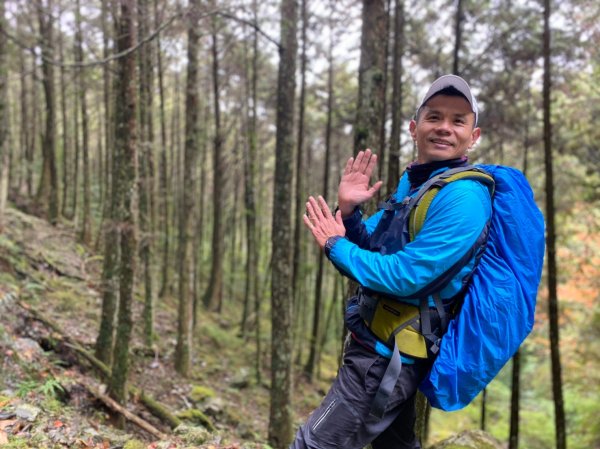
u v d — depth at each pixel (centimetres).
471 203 163
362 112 414
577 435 1280
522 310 163
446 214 162
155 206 1235
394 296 170
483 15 736
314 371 1335
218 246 1666
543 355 1480
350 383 181
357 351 185
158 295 1368
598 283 1087
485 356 161
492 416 1572
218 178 1622
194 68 935
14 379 484
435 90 183
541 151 936
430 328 171
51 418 357
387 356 176
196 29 675
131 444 351
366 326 182
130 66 534
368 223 224
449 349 167
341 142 1762
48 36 1194
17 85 2012
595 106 800
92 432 358
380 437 231
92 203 1841
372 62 413
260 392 1052
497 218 171
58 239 1257
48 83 1390
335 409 181
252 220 1289
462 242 158
